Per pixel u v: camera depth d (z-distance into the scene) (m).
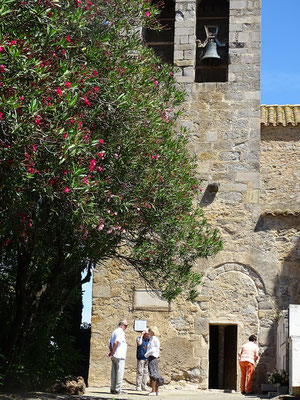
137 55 14.87
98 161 12.08
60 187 10.64
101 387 19.42
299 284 19.44
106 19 13.23
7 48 9.82
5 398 11.96
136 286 19.92
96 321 19.86
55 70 10.71
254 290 19.56
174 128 20.61
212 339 24.55
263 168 21.16
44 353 15.38
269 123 21.23
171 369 19.28
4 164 9.94
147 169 13.52
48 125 10.39
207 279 19.72
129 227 13.34
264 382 18.91
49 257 15.35
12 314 15.55
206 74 22.64
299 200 20.78
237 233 19.89
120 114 12.52
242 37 21.08
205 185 20.23
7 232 12.15
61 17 11.70
